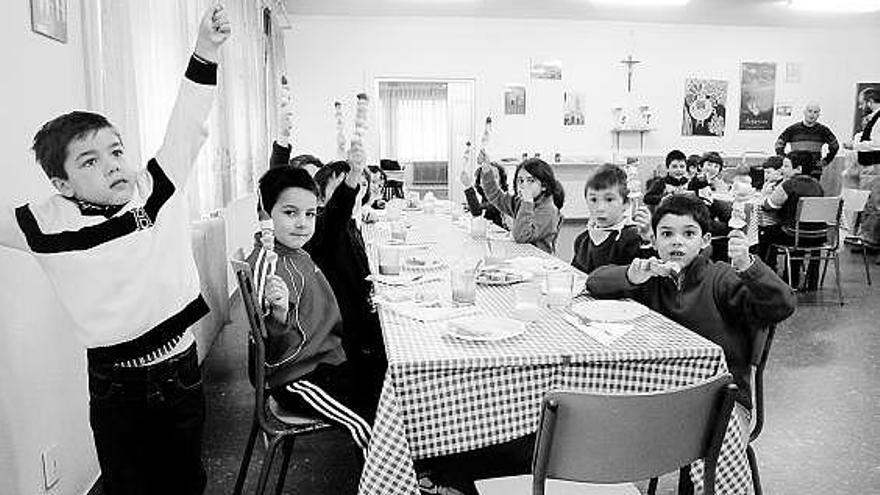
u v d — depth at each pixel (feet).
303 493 7.79
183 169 5.40
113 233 4.87
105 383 5.06
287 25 27.53
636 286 7.02
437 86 36.40
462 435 5.30
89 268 4.78
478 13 28.43
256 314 6.01
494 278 7.93
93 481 7.73
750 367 6.53
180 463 5.47
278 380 6.43
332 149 29.63
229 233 16.15
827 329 14.71
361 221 13.93
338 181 8.60
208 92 5.43
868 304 16.98
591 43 29.94
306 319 6.68
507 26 29.60
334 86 29.35
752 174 24.88
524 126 30.27
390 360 5.18
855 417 10.02
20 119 6.27
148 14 10.52
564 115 30.30
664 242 6.96
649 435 4.19
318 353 6.63
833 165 25.57
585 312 6.40
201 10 13.62
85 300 4.81
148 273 4.96
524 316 6.31
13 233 4.87
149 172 5.28
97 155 4.79
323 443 9.04
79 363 7.32
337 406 6.24
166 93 11.41
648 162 28.84
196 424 5.51
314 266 7.13
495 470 6.39
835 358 12.76
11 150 6.09
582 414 4.08
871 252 24.41
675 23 29.96
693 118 30.68
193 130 5.42
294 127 29.30
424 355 5.30
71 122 4.75
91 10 7.81
